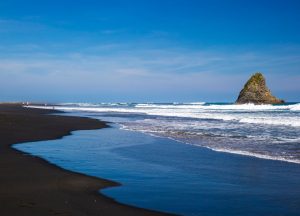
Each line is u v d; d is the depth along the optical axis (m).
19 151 15.32
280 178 10.47
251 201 8.12
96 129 28.30
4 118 35.78
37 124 30.91
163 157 14.40
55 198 7.96
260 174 11.02
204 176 10.74
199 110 72.94
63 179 9.88
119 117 47.22
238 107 86.88
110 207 7.43
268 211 7.39
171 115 51.19
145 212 7.16
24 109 70.81
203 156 14.62
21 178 9.94
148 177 10.58
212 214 7.16
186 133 24.31
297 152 15.31
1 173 10.60
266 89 102.56
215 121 36.50
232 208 7.57
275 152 15.38
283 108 74.94
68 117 42.28
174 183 9.80
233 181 10.07
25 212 6.87
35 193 8.35
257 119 35.97
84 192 8.59
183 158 14.14
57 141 19.78
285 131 24.56
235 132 24.33
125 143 19.16
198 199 8.23
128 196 8.37
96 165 12.52
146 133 24.77
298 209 7.54
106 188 9.11
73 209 7.18
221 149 16.55
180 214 7.12
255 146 17.36
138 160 13.69
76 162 13.09
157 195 8.52
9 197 7.95
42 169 11.27
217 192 8.88
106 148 17.11
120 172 11.30
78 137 22.11
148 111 68.81
